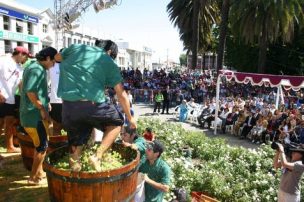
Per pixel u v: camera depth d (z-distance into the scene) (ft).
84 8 52.49
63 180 8.26
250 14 84.84
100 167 8.45
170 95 80.23
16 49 16.69
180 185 21.26
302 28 104.17
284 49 112.78
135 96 84.38
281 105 54.03
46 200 11.86
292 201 17.40
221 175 24.41
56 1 60.90
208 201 19.10
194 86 84.23
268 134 45.50
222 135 52.16
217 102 52.60
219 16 125.70
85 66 8.30
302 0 86.94
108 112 8.46
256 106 59.06
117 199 8.80
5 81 16.30
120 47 220.23
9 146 17.08
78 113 8.15
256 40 103.76
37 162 13.11
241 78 51.24
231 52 128.98
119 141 11.69
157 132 31.81
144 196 12.44
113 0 43.86
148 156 13.06
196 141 32.50
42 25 103.24
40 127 12.66
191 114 62.44
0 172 14.43
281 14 79.30
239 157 29.63
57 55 9.08
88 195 8.27
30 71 11.94
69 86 8.22
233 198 22.29
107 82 8.67
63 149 10.01
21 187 12.89
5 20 83.56
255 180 24.48
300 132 42.06
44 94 12.56
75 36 124.16
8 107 16.51
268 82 53.01
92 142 9.66
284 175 17.88
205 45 133.80
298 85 46.26
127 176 8.87
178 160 23.04
